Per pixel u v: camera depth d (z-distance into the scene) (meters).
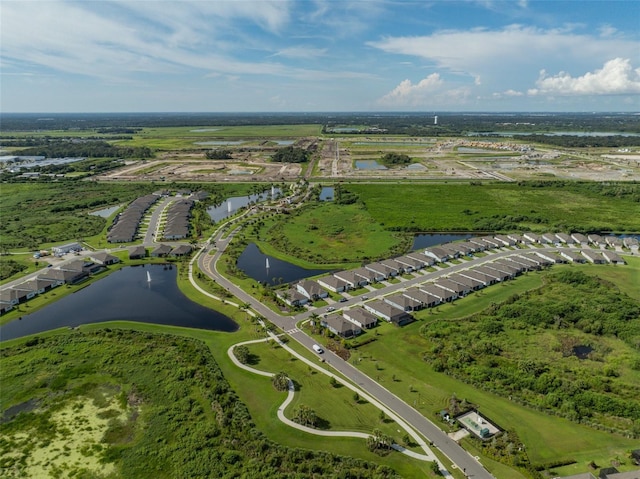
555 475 66.88
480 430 75.50
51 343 104.44
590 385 89.00
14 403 83.44
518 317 117.31
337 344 104.25
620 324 109.88
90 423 77.94
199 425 77.19
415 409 82.06
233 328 113.44
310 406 82.56
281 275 150.50
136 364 96.12
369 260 162.88
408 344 105.75
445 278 141.38
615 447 72.88
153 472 67.25
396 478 65.31
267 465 68.25
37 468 67.56
